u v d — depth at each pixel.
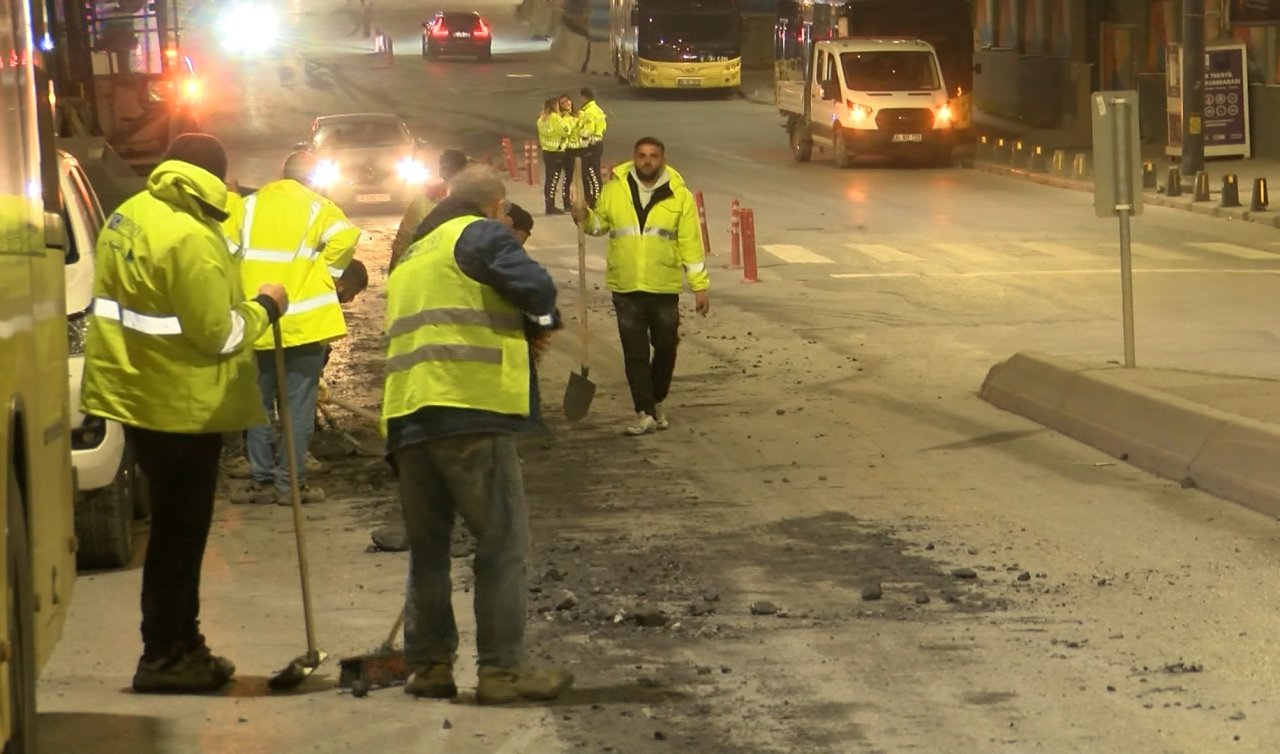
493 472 21.14
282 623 26.09
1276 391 38.31
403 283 21.19
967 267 71.75
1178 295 62.84
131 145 103.56
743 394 46.59
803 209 96.19
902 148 119.94
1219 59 113.12
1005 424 41.69
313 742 20.08
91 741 20.12
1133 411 37.94
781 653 23.72
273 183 34.31
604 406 45.53
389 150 99.12
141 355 21.03
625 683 22.39
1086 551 29.27
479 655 21.66
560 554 29.92
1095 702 21.28
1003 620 25.17
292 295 34.00
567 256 79.25
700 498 34.47
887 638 24.36
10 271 17.08
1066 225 86.50
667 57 183.00
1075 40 143.38
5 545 15.98
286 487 34.81
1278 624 24.64
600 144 96.19
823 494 34.53
